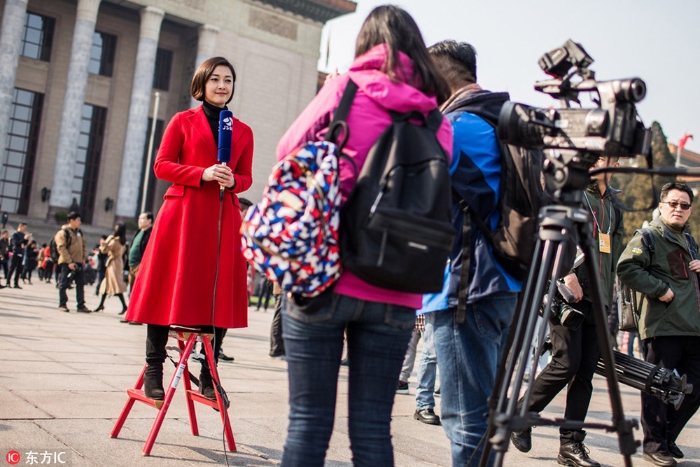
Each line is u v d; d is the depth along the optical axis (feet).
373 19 7.36
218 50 143.33
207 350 11.85
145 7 135.33
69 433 11.60
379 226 6.16
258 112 147.64
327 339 6.77
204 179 12.00
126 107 146.30
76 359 21.04
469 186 8.60
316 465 6.64
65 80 140.97
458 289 8.48
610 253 14.83
